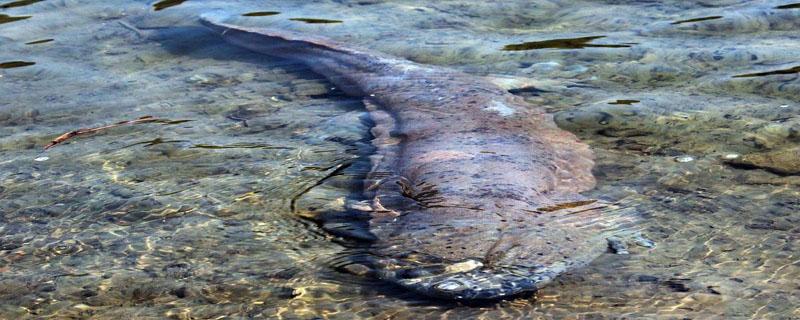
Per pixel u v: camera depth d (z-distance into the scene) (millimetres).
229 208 7703
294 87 10719
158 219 7559
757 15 12039
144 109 10164
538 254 6273
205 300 6270
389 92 10180
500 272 6031
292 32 12383
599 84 10195
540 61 10977
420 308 5973
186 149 9008
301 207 7645
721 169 7980
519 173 7609
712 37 11383
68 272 6727
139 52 12188
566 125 9102
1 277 6684
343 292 6238
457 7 13406
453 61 11148
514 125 8883
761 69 10195
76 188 8211
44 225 7523
